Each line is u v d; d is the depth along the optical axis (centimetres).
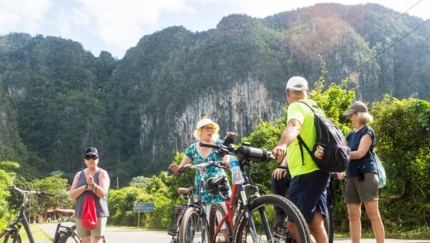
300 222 307
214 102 19088
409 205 1164
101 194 605
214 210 478
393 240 891
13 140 19712
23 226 671
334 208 1295
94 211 604
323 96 1700
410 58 19175
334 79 17888
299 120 350
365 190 496
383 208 1189
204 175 528
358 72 17788
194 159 562
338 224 1335
